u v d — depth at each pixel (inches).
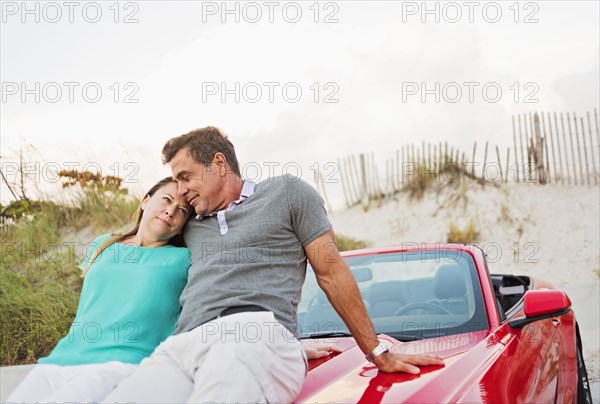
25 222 342.6
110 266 118.3
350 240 478.0
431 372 100.5
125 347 111.8
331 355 115.9
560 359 144.9
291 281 109.7
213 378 90.4
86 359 110.3
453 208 489.1
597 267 393.1
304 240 111.7
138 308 114.0
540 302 129.5
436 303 141.2
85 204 367.6
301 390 100.4
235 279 106.2
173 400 94.8
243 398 90.0
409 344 122.6
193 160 114.7
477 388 97.8
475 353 111.4
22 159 366.9
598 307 313.1
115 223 358.9
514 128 497.4
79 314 116.4
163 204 118.3
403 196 520.7
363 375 102.4
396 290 147.6
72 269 287.1
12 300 257.1
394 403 88.4
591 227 434.3
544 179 490.3
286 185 112.4
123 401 93.7
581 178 480.4
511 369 111.0
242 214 111.2
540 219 455.5
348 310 109.0
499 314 133.9
